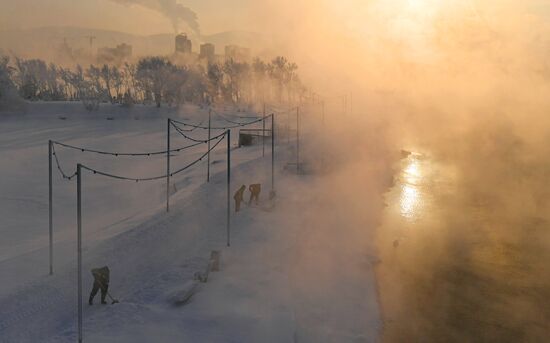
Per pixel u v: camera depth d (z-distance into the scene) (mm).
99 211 34750
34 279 19953
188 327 16062
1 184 41969
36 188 41062
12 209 34656
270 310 17500
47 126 85875
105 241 24969
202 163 51500
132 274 20656
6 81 97438
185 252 23344
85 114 99875
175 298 17719
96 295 18547
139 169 50125
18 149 60906
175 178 44156
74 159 55500
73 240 25812
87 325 16000
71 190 40812
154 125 91000
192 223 28203
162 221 28469
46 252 23625
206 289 19031
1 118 92250
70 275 20453
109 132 80500
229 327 16172
